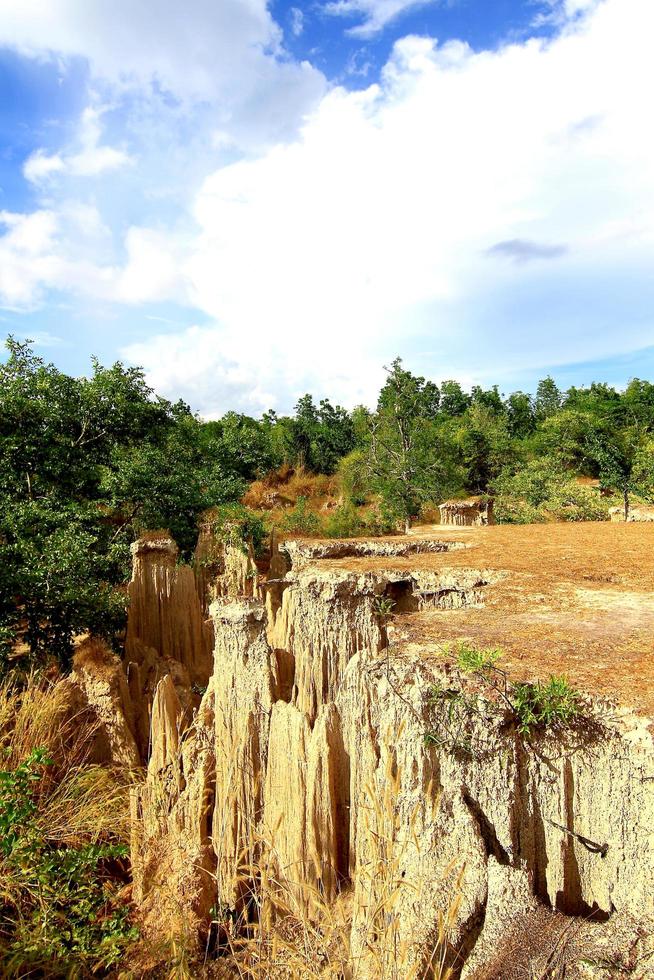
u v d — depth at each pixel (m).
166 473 24.27
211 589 19.31
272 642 12.16
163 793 8.12
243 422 67.31
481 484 54.09
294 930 6.13
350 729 7.34
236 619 8.48
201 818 8.07
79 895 6.94
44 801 8.08
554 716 5.00
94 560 14.40
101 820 8.07
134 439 25.92
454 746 5.27
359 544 13.60
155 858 7.77
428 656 6.02
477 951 4.30
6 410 20.06
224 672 8.65
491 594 8.93
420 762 5.44
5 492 19.62
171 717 9.12
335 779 7.34
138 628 14.97
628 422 72.88
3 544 14.06
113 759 10.23
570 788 5.01
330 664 9.61
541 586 9.28
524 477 39.09
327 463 60.69
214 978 6.58
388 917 4.71
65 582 12.73
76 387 23.41
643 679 5.41
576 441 59.47
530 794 5.08
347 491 40.94
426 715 5.47
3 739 8.51
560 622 7.37
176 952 6.47
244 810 7.85
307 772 7.32
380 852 4.99
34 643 12.65
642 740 4.60
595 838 4.90
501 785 5.07
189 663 14.96
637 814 4.63
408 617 7.71
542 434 65.12
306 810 7.28
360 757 6.70
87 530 18.89
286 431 61.88
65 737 9.79
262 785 8.00
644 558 11.66
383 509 33.38
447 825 5.00
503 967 4.12
